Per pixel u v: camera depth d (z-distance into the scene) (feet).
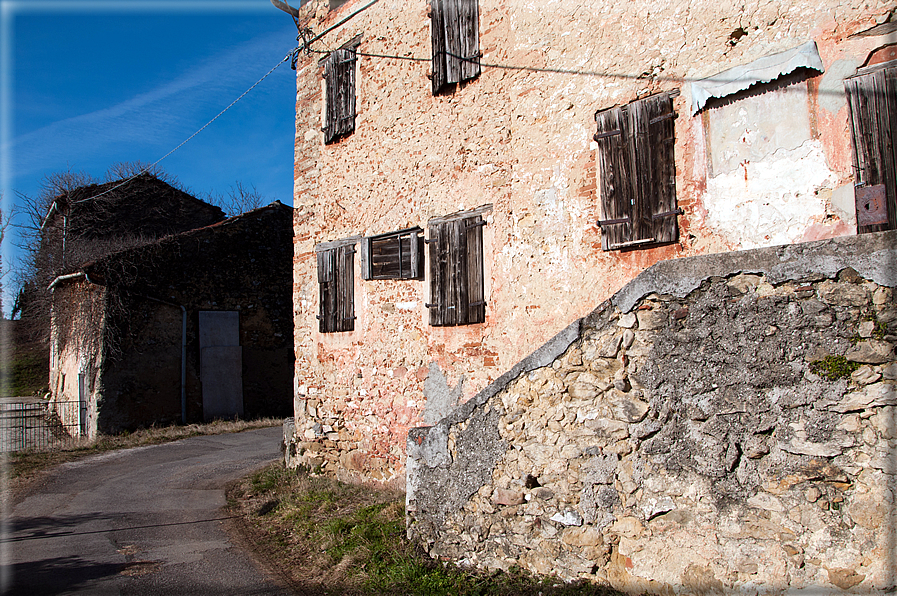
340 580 14.61
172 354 46.11
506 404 13.53
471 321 21.59
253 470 30.09
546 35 20.10
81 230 57.88
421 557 14.71
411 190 24.16
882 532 8.96
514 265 20.54
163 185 64.39
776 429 10.04
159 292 45.83
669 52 17.29
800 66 14.85
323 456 27.27
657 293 11.57
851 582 9.12
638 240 17.49
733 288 10.69
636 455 11.53
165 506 23.31
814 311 9.87
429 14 23.70
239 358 49.73
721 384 10.66
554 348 12.84
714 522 10.50
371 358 25.26
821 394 9.67
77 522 21.12
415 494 15.24
